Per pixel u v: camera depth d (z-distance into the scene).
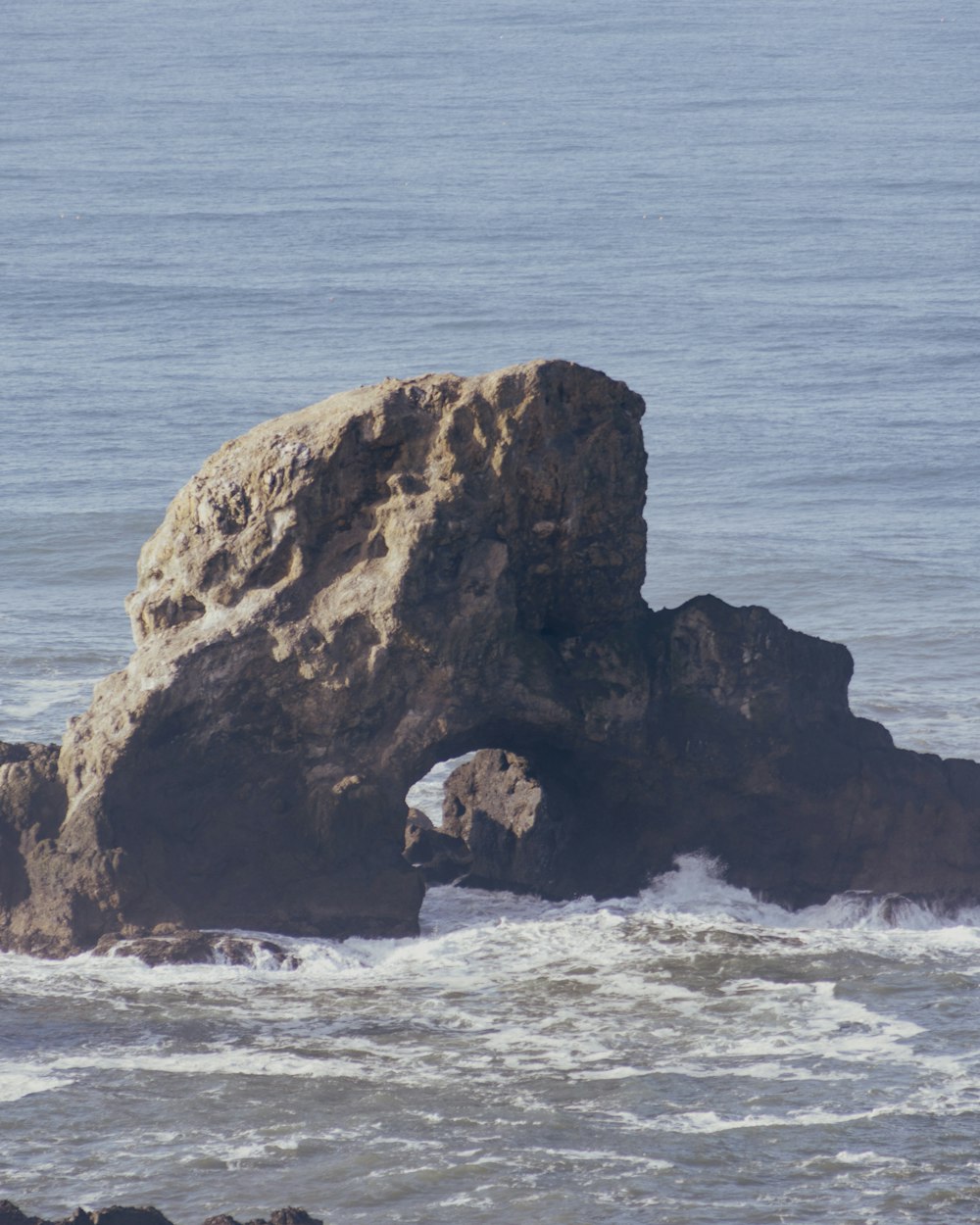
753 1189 94.44
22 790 128.75
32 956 124.19
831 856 137.12
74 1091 104.75
